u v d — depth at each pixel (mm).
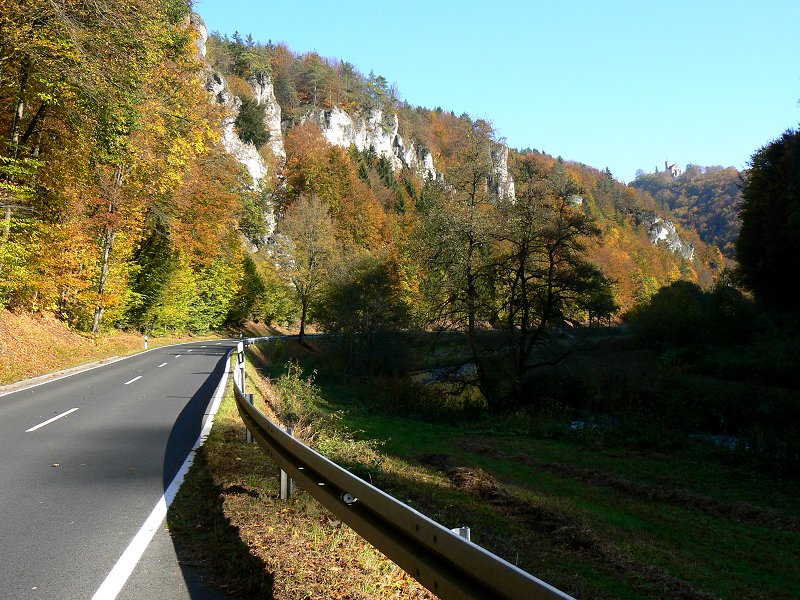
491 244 29688
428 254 30359
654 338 42156
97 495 6766
